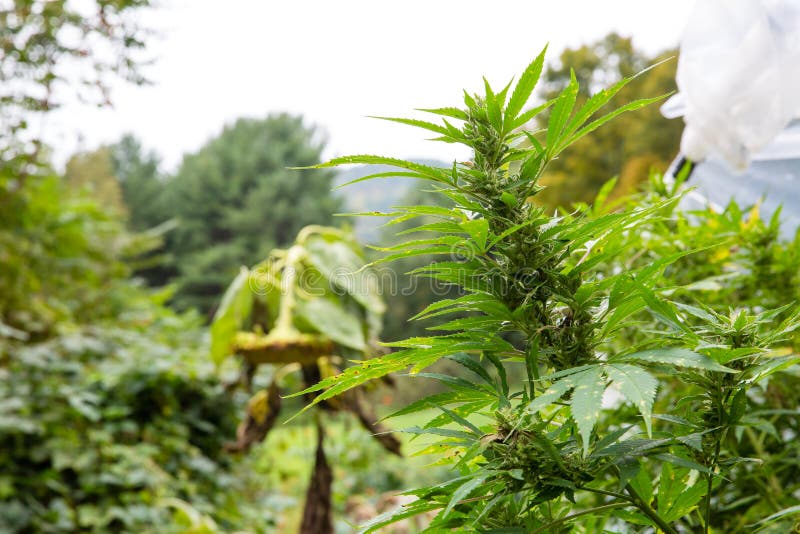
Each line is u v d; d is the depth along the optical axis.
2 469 3.40
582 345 0.59
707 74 1.58
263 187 22.67
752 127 1.55
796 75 1.50
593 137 8.80
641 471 0.68
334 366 2.05
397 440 2.04
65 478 3.58
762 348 0.60
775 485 1.05
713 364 0.50
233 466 4.13
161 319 5.13
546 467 0.57
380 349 2.02
